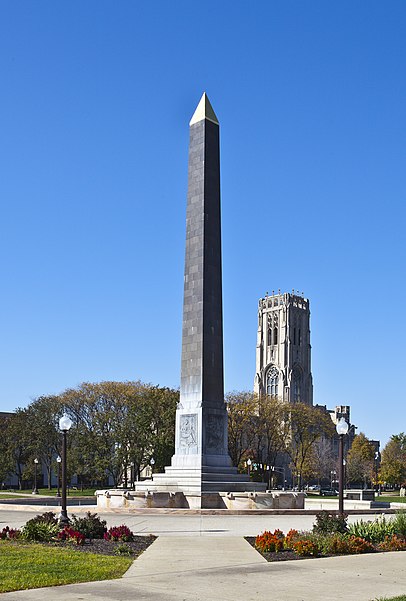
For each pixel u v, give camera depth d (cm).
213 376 5625
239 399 12888
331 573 2239
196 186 5812
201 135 5850
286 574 2209
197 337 5616
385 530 3122
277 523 4103
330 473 16462
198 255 5700
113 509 4925
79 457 10888
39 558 2375
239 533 3500
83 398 11300
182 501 5159
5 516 4934
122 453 10600
